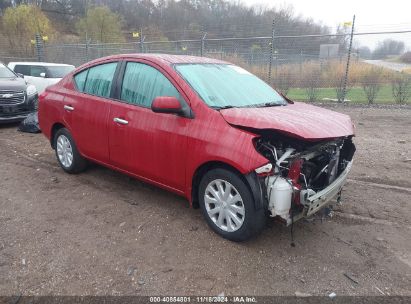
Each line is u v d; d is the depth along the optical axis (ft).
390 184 17.38
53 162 20.17
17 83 30.30
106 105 14.80
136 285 9.80
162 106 11.55
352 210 14.48
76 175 17.89
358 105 42.80
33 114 28.99
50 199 15.12
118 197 15.31
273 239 12.10
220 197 11.69
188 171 12.10
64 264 10.65
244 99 13.16
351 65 48.55
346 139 13.61
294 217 10.71
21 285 9.75
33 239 11.97
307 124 11.03
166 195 15.55
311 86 48.75
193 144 11.69
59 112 17.20
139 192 15.85
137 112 13.51
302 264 10.80
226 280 10.04
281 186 10.34
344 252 11.48
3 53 90.12
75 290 9.58
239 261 10.86
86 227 12.80
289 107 13.50
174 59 13.84
